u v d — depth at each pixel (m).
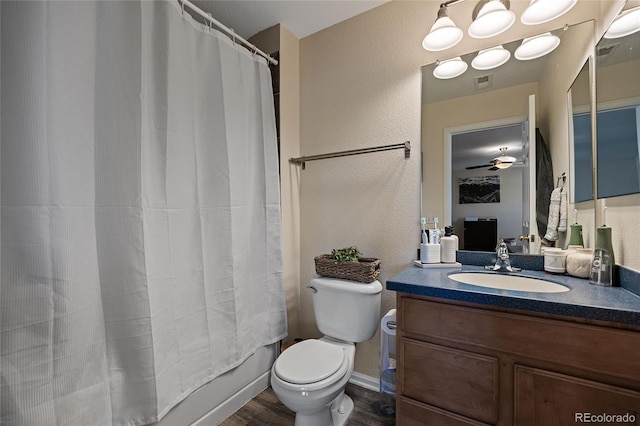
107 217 1.06
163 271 1.21
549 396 0.92
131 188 1.09
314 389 1.19
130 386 1.10
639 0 0.96
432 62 1.64
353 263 1.62
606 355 0.84
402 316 1.18
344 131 1.92
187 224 1.33
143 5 1.17
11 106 0.87
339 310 1.60
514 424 0.97
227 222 1.51
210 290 1.44
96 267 1.04
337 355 1.41
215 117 1.48
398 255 1.73
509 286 1.31
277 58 1.94
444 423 1.09
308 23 1.93
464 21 1.55
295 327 2.08
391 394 1.53
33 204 0.90
